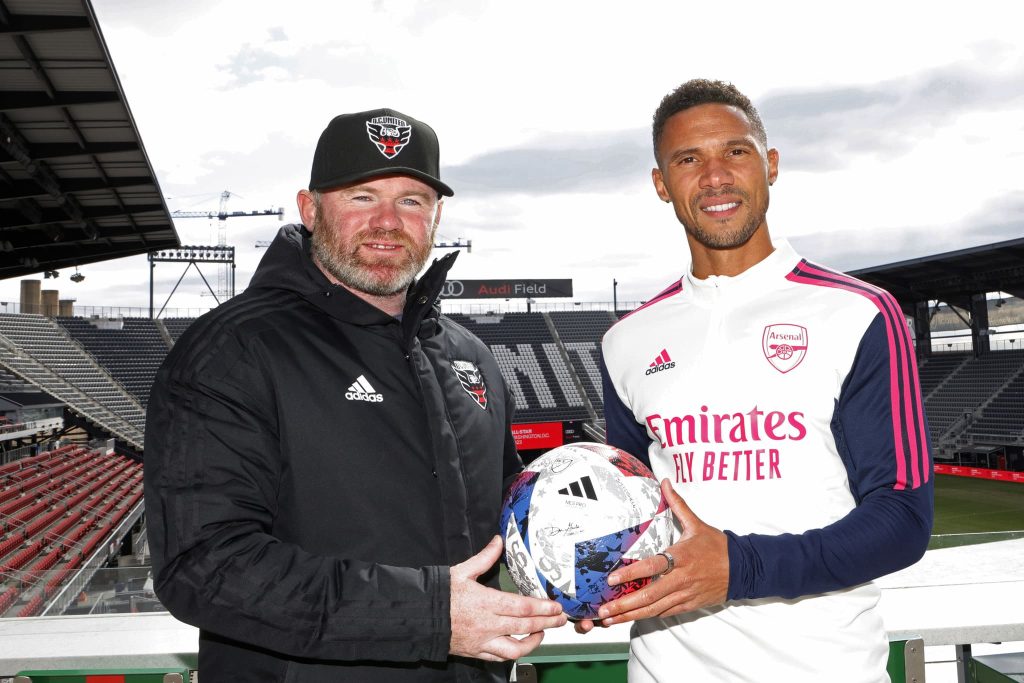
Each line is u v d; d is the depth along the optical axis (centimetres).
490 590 127
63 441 2383
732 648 149
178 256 4112
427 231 160
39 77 922
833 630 147
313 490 141
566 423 2886
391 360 155
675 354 165
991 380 2711
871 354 147
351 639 123
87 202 1456
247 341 141
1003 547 280
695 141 161
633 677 169
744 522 151
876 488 145
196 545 128
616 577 124
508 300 3875
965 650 217
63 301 3941
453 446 155
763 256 166
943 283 2705
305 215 172
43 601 281
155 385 140
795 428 150
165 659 204
